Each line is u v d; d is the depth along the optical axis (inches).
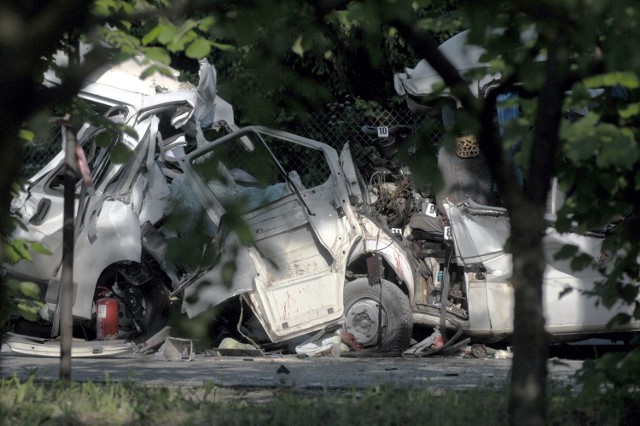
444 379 777.6
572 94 343.0
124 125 424.5
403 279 1037.8
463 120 316.8
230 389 666.2
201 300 270.1
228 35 257.8
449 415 483.5
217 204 262.8
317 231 1018.1
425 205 1056.2
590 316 957.2
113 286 1088.2
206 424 474.3
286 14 259.1
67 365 587.5
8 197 229.8
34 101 222.7
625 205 467.8
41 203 1060.5
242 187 270.5
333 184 1041.5
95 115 434.6
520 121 379.6
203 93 1174.3
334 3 286.2
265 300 999.6
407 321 1020.5
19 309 524.1
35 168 1148.5
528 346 335.9
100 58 237.0
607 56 322.7
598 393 465.1
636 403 501.0
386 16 299.4
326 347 1018.1
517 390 335.9
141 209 1096.8
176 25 290.8
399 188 1075.3
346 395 576.1
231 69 276.8
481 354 1018.7
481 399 535.2
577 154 350.9
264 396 623.2
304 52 288.0
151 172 1104.8
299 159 1309.1
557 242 891.4
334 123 1296.8
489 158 338.3
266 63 265.3
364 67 321.7
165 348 983.6
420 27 319.6
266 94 268.1
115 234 1060.5
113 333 1064.2
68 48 320.8
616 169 446.9
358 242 1040.2
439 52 321.4
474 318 1007.0
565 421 481.1
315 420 474.0
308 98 273.9
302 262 1018.7
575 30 313.9
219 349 1018.7
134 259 1056.8
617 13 304.5
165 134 1238.9
